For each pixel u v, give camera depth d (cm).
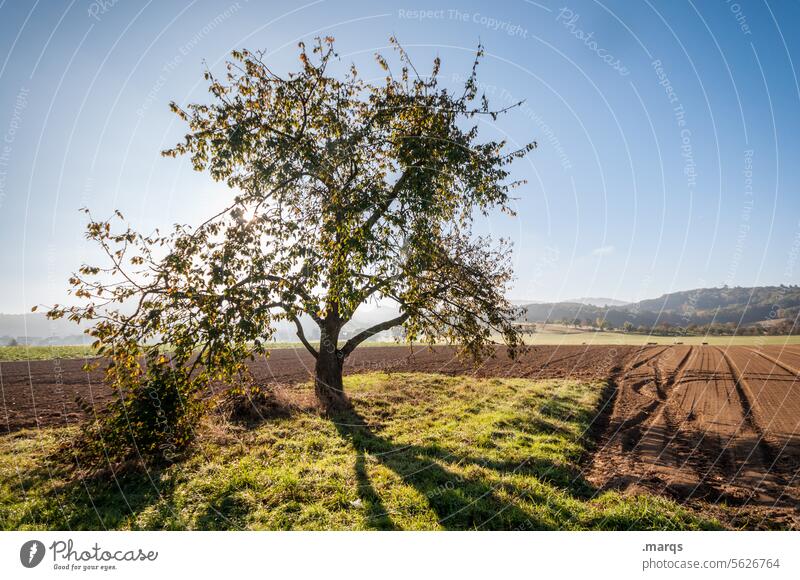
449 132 1188
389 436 1052
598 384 1980
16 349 3728
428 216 1177
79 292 835
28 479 723
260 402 1245
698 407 1542
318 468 798
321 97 1169
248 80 1090
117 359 870
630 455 961
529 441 1015
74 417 1179
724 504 695
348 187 1125
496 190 1187
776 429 1196
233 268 970
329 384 1345
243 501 659
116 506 649
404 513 630
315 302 996
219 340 898
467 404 1426
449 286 1298
